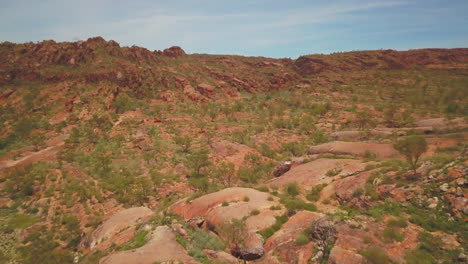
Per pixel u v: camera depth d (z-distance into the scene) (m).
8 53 131.00
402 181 18.39
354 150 34.91
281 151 63.75
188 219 21.78
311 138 68.44
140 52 165.38
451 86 120.62
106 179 51.56
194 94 132.25
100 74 123.81
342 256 12.78
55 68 126.38
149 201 41.16
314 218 17.23
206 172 51.28
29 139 81.12
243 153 61.44
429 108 92.12
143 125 87.81
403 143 18.73
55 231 36.34
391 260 12.20
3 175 56.72
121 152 66.62
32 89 111.44
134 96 121.69
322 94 144.38
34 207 43.31
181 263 13.20
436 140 33.22
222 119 101.88
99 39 152.38
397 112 86.56
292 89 171.12
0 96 105.69
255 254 15.46
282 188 26.69
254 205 20.45
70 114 96.81
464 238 12.62
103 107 102.06
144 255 14.12
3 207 44.41
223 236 17.75
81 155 65.88
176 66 172.12
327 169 28.06
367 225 14.65
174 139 72.00
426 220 14.38
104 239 22.39
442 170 17.39
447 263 11.65
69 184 49.25
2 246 33.53
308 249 14.54
